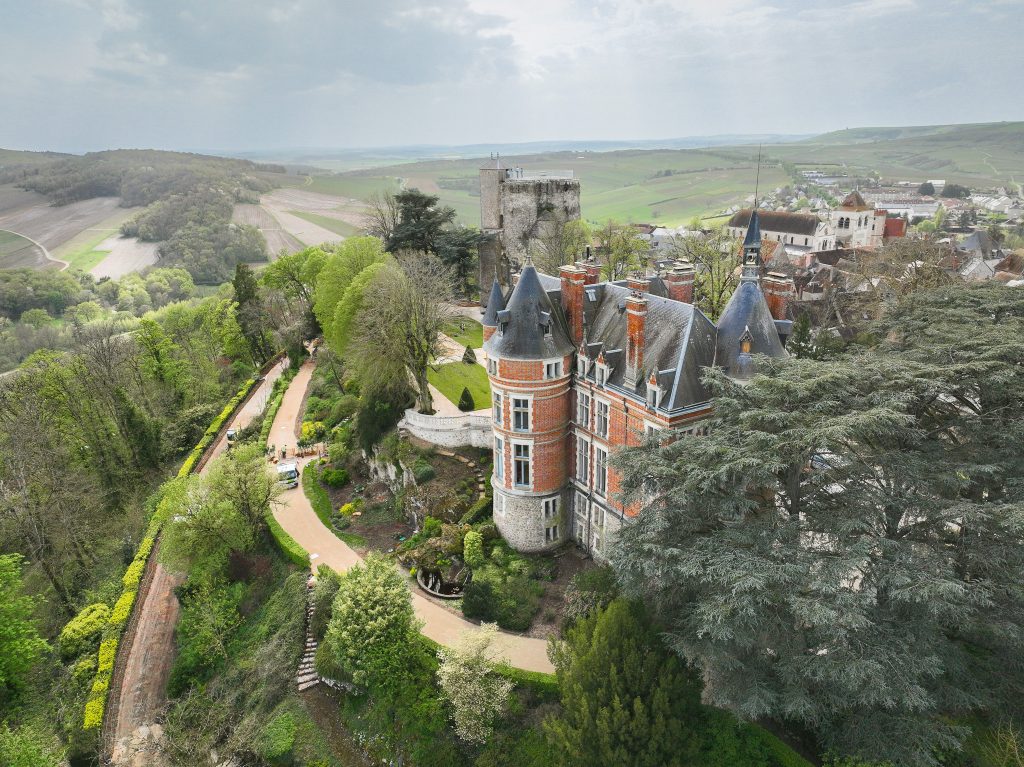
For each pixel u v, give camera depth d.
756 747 31.08
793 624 30.69
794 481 32.81
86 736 44.38
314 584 51.62
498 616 43.56
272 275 117.62
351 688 42.78
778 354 40.06
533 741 36.03
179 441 88.00
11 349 136.75
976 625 30.72
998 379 32.34
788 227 163.00
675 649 30.92
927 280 71.75
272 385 100.75
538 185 104.94
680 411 38.12
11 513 62.16
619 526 44.62
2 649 49.38
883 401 29.83
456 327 91.69
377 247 90.62
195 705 45.84
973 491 36.44
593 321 49.06
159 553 58.16
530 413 47.25
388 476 64.75
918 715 28.88
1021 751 28.62
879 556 28.67
